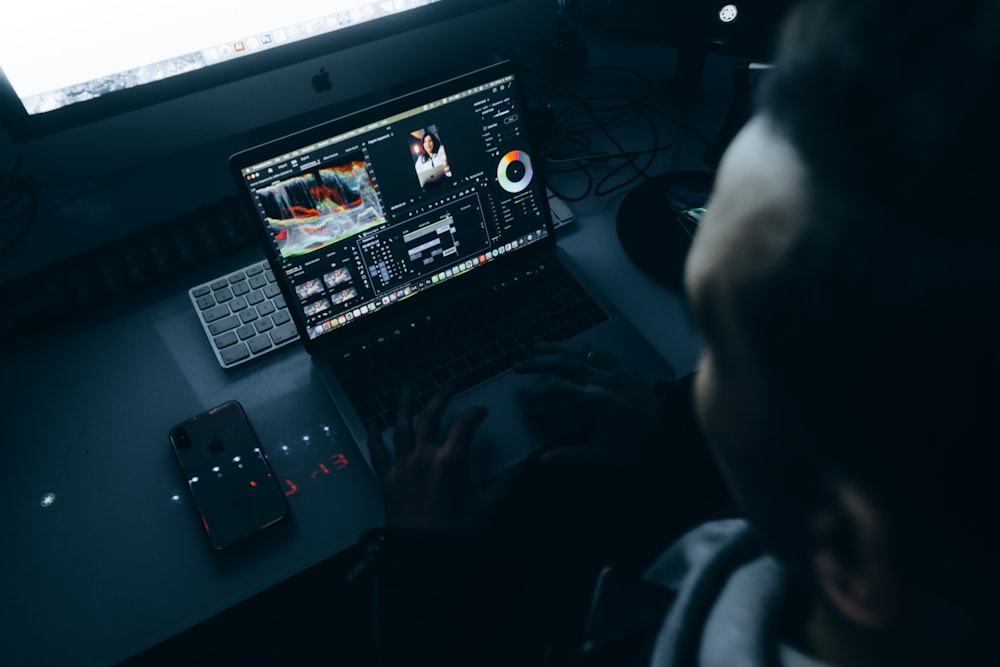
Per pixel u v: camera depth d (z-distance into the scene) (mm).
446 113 846
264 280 897
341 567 739
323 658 992
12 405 819
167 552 708
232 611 679
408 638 605
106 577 693
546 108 1070
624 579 463
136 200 1026
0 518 733
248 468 746
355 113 805
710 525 391
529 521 933
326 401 816
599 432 762
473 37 970
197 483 735
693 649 276
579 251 944
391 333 855
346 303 845
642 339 838
